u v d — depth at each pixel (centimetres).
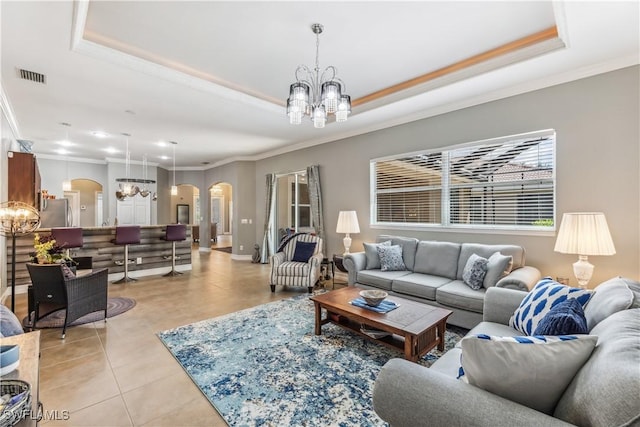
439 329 260
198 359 254
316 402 198
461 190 409
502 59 303
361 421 181
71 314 305
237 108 418
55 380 224
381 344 263
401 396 110
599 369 92
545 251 335
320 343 284
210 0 227
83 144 642
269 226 740
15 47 261
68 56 277
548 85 329
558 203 326
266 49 297
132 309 382
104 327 324
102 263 529
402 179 472
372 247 425
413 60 321
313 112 288
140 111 428
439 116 422
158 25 258
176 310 379
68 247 465
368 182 515
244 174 798
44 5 208
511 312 218
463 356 111
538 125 338
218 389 212
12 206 296
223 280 546
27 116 446
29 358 131
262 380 223
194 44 288
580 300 172
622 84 289
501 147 371
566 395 100
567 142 319
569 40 251
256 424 179
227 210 1495
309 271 455
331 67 334
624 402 78
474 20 254
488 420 93
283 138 595
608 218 297
